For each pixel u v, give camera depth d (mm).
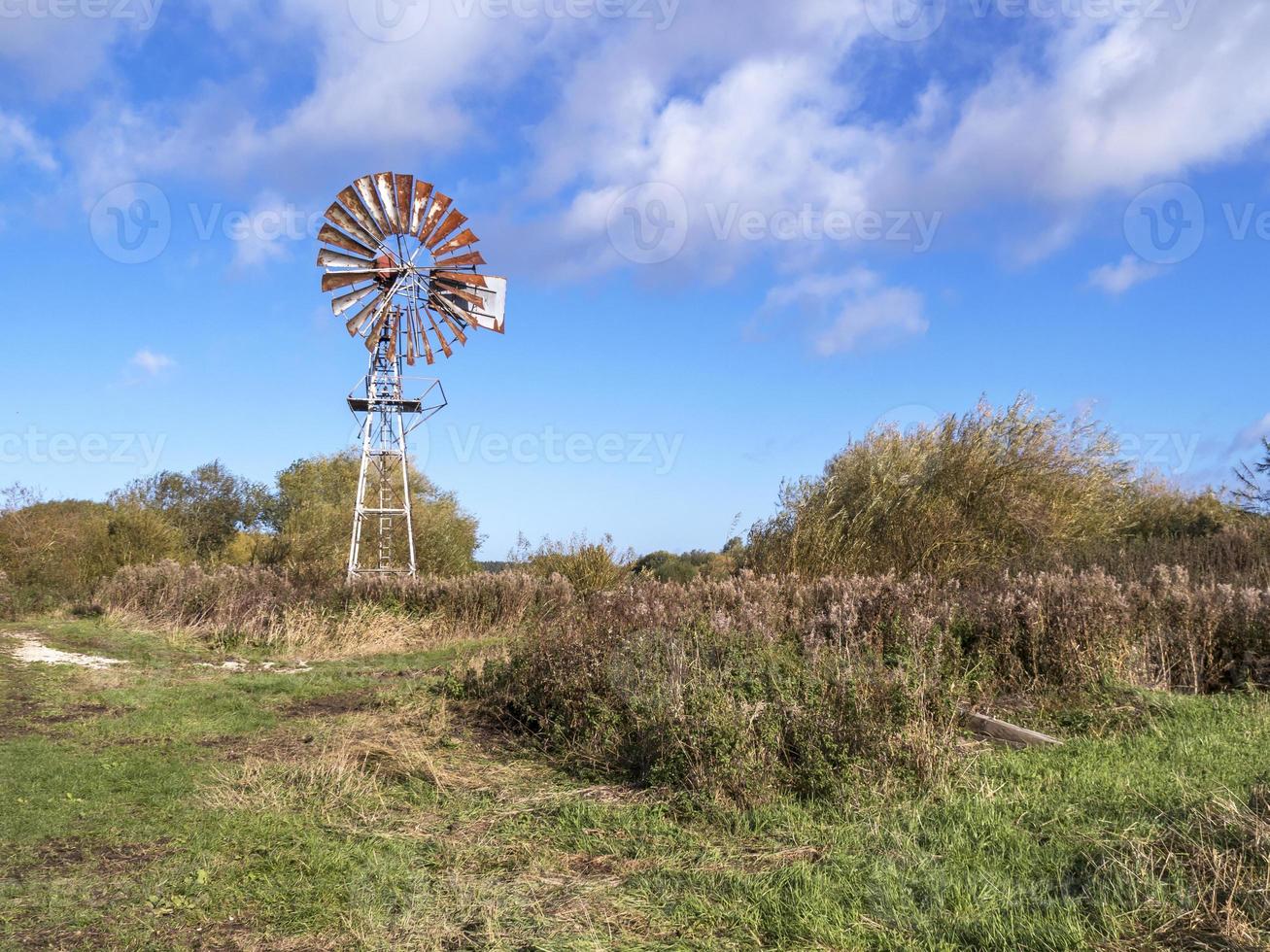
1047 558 13562
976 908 3949
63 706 10000
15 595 18375
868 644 7777
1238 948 3395
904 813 5184
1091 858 4246
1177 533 16531
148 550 25797
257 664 13844
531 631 10703
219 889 4746
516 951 3916
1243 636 8320
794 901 4199
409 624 17094
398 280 22031
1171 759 5809
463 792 6484
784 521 15938
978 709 7562
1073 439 15984
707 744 6062
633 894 4496
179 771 7105
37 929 4316
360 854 5195
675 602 11188
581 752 7332
